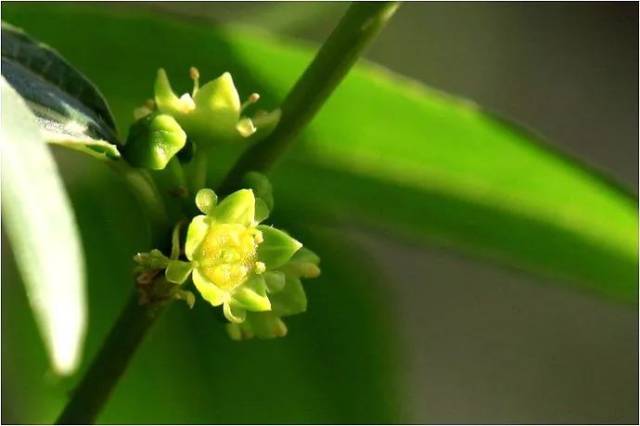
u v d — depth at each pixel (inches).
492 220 6.9
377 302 7.3
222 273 5.8
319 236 7.2
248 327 6.0
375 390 7.3
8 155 5.0
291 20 7.4
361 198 7.0
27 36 5.9
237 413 7.3
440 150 6.8
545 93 12.3
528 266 7.0
